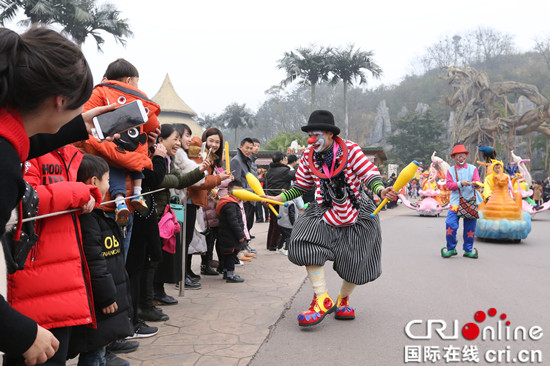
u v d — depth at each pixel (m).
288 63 51.09
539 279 5.95
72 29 33.09
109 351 3.14
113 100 3.17
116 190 3.22
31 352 1.40
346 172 3.96
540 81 114.00
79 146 3.08
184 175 4.37
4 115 1.32
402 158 84.88
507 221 9.59
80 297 2.04
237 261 7.00
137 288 3.71
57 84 1.32
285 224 8.05
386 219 16.86
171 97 71.38
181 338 3.70
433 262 7.29
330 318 4.26
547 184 25.52
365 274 4.07
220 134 5.52
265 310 4.53
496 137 67.00
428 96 125.38
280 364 3.15
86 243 2.40
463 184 7.50
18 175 1.33
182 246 5.03
